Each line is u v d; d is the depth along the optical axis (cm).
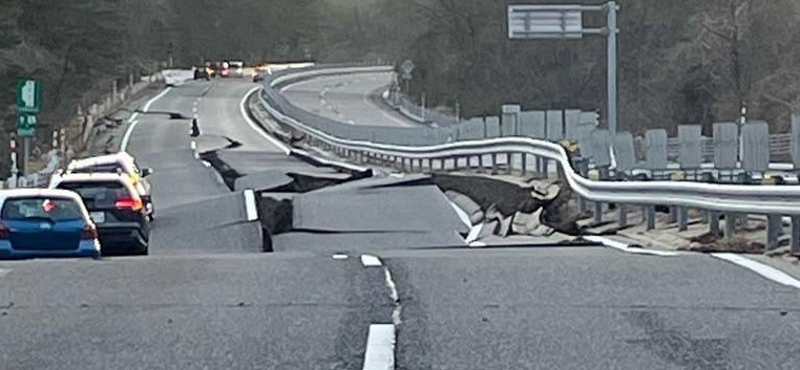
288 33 17188
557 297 1321
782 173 2738
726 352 1027
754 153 2431
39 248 2009
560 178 3170
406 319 1191
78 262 1747
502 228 2903
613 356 1018
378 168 4959
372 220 2998
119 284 1466
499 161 4334
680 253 1808
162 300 1332
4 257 1994
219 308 1271
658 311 1224
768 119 6053
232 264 1683
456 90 9625
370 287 1413
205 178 4816
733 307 1241
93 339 1113
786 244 1842
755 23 6397
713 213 2086
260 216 3177
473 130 4444
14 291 1411
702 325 1147
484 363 993
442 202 3278
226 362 1009
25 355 1045
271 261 1725
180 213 3350
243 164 5159
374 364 989
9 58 6169
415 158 4741
